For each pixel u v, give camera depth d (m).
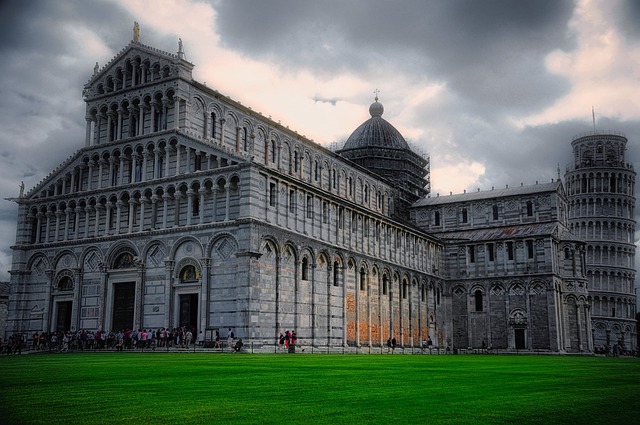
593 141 170.62
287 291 72.94
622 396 19.91
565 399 18.84
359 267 88.75
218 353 60.28
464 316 116.50
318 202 81.62
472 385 23.33
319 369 32.84
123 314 76.12
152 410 16.27
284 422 14.45
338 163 106.62
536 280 110.62
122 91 81.06
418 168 137.62
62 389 21.38
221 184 71.38
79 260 80.00
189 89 77.69
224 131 82.19
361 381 24.78
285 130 93.31
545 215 118.38
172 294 72.44
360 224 91.50
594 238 165.12
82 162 83.00
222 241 69.75
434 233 127.31
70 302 81.19
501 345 112.06
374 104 140.50
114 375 27.73
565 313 114.81
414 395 19.61
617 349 137.38
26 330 83.12
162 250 73.94
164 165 76.31
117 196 78.75
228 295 68.19
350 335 85.19
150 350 66.94
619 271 164.12
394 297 98.88
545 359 62.56
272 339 69.25
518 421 14.77
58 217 83.62
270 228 70.69
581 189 168.62
